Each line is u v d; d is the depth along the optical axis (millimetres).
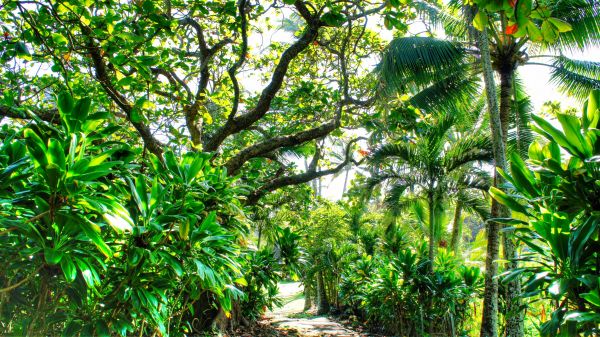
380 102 7082
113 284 2594
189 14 6004
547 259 2971
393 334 9531
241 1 5727
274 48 8898
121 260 2639
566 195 2832
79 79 6219
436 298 8359
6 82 5609
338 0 5277
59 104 2230
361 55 8945
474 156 9484
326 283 15172
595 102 2771
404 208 11258
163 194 2627
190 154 3105
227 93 7770
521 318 6953
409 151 9586
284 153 9984
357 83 9039
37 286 2430
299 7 5969
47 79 6223
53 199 1885
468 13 7352
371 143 9016
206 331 6445
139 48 4684
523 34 1896
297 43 6199
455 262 10117
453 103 8930
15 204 1979
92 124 2328
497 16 8359
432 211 9883
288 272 8555
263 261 8375
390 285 8719
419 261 9117
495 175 7555
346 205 11266
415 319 8484
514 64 8703
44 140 2281
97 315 2438
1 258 2158
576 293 2664
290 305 19703
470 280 9078
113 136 5777
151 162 3172
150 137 5594
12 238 2236
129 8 5008
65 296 2564
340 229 15648
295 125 8336
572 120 2715
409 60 7406
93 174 1935
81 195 1912
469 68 8625
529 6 1723
